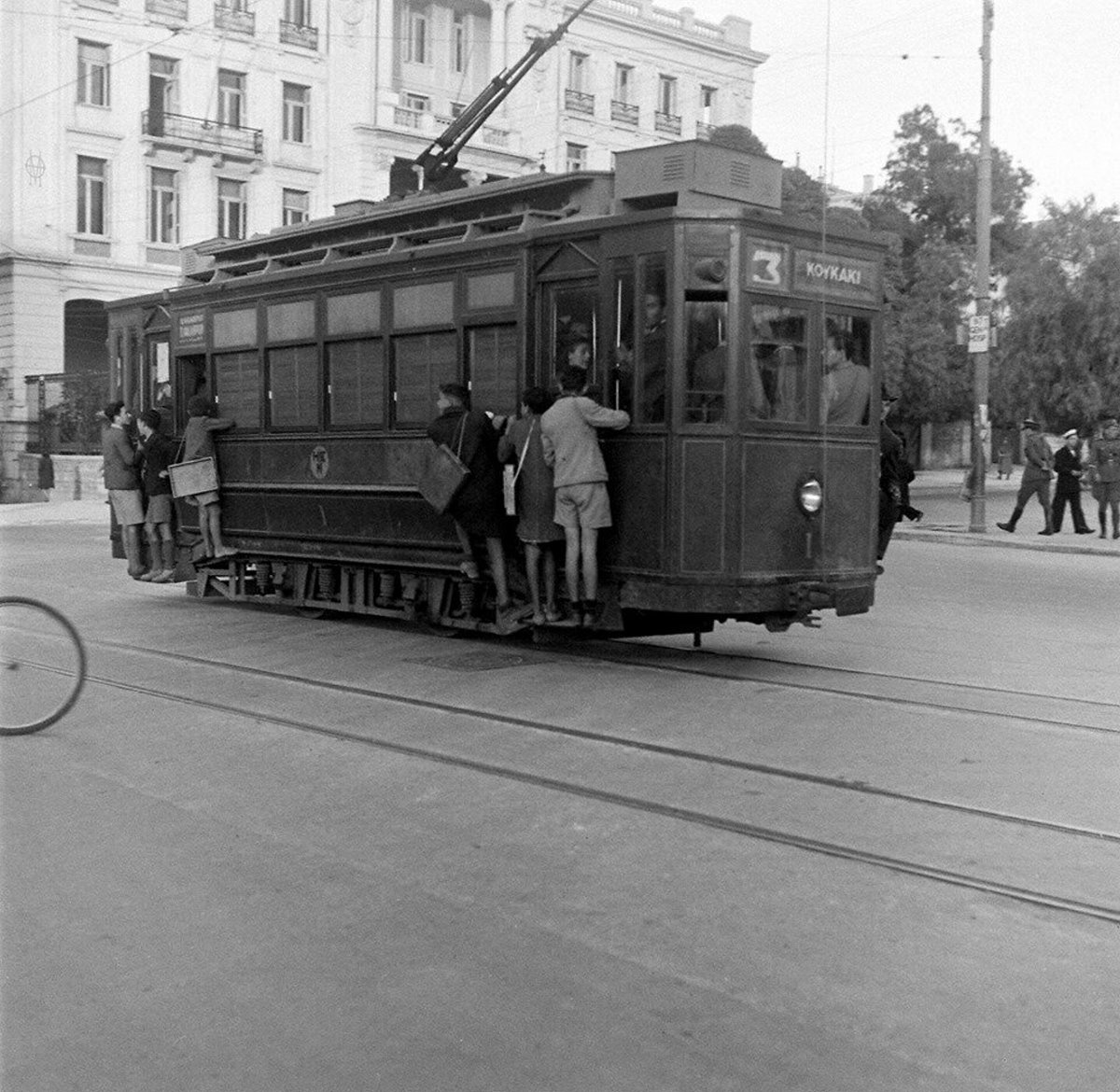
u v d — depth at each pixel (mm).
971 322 25688
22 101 39625
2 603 7723
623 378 9734
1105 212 40000
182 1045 3863
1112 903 4930
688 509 9438
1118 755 7180
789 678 9562
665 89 54562
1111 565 19938
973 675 9781
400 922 4801
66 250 40688
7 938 4660
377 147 45969
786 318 9719
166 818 6094
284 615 13312
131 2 41031
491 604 11094
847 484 10125
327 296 12266
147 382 15125
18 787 6617
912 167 50969
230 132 43156
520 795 6426
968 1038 3873
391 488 11562
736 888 5137
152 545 14766
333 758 7168
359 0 45594
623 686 9195
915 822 5969
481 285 10711
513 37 48531
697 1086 3602
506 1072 3689
